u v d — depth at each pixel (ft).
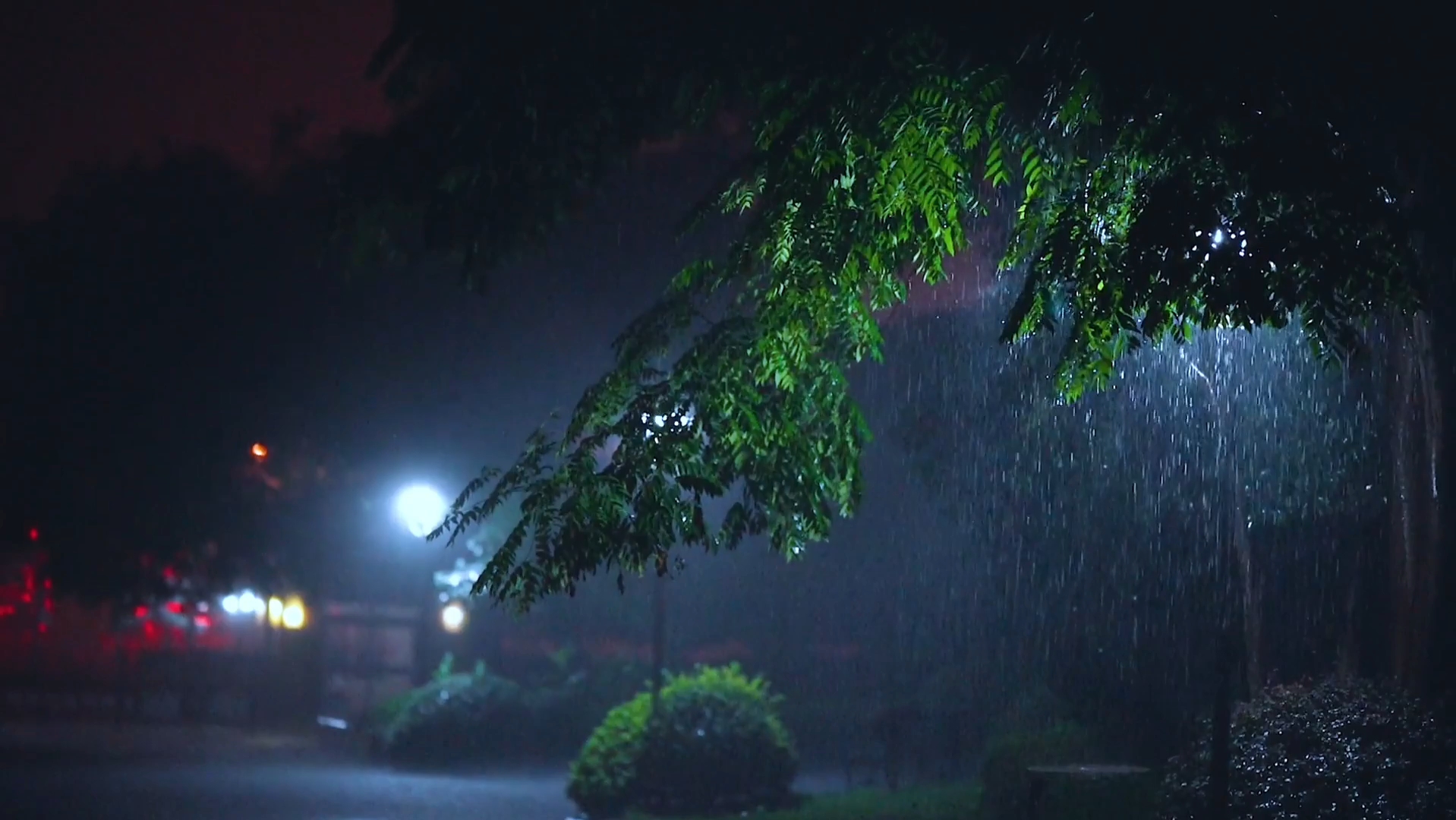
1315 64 28.86
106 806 63.26
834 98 31.91
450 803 68.33
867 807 57.00
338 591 113.29
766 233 33.17
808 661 91.76
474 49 37.01
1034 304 29.27
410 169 37.35
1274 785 34.63
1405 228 27.20
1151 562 51.29
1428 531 36.22
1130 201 28.71
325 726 106.01
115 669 125.29
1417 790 33.14
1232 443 45.57
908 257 33.17
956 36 32.01
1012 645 63.77
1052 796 44.14
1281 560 47.98
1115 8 29.09
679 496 32.86
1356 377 43.39
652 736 62.59
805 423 34.86
